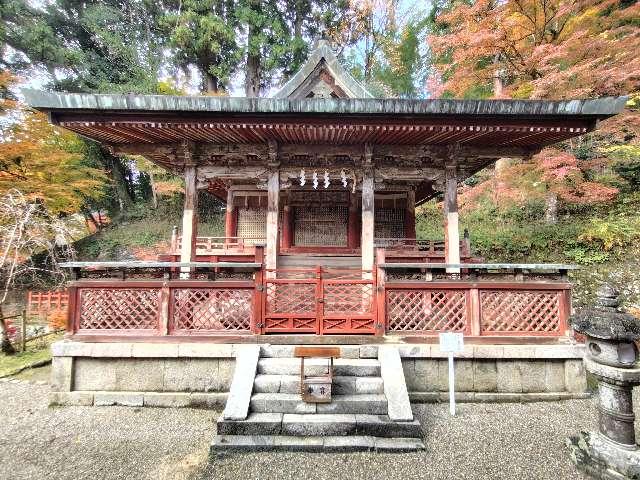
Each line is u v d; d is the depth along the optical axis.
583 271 11.63
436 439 4.23
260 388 4.68
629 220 12.31
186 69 24.11
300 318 5.49
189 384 5.24
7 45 19.33
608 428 3.75
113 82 22.98
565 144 12.38
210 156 7.48
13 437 4.33
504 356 5.32
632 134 12.57
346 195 10.60
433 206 21.08
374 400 4.45
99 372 5.30
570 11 11.46
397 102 5.58
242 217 11.23
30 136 14.14
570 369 5.39
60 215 20.17
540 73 11.54
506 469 3.68
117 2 23.69
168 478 3.52
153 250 19.97
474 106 5.62
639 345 6.71
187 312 5.42
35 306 13.09
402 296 5.53
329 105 5.59
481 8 11.99
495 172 14.63
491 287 5.47
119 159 23.77
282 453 3.91
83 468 3.70
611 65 10.39
